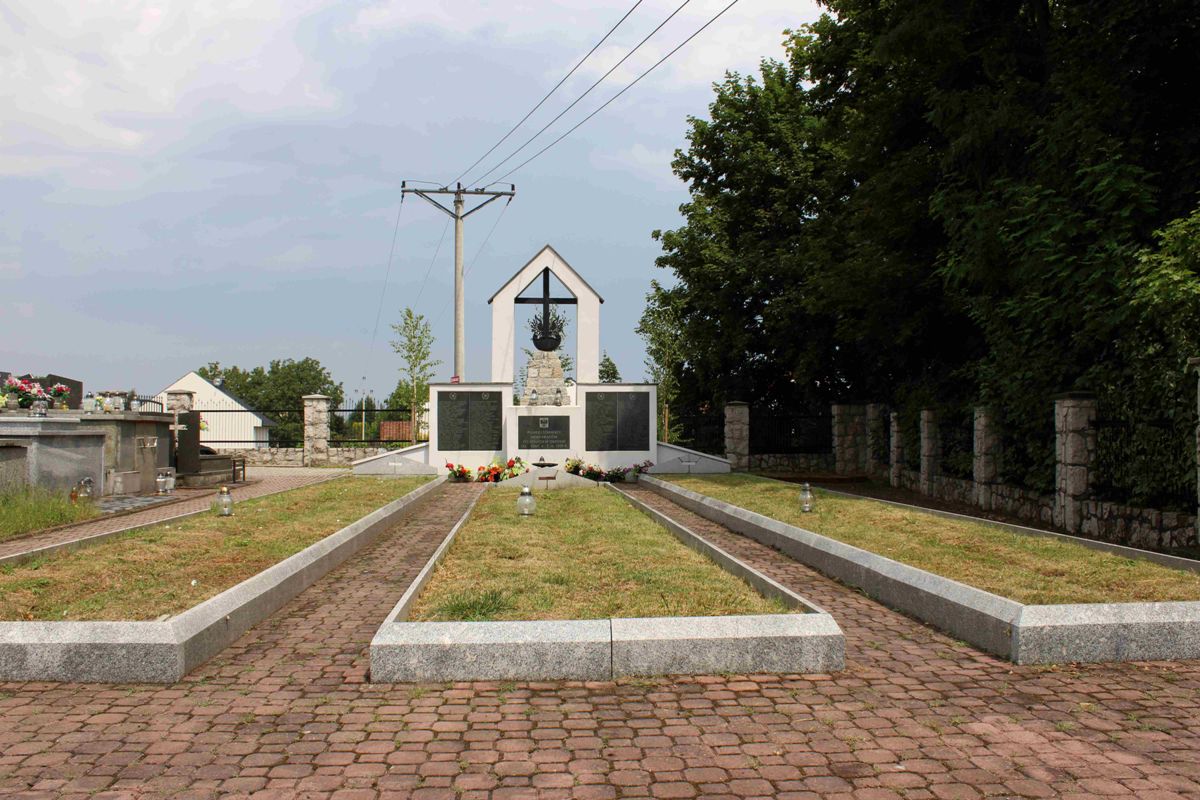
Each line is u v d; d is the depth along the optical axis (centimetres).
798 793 380
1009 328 1448
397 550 1089
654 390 2416
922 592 711
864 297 1953
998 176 1506
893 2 1661
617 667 549
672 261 2961
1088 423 1203
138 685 531
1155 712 481
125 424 1745
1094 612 593
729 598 676
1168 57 1301
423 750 430
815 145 2656
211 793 380
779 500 1451
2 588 701
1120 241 1179
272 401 8962
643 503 1568
